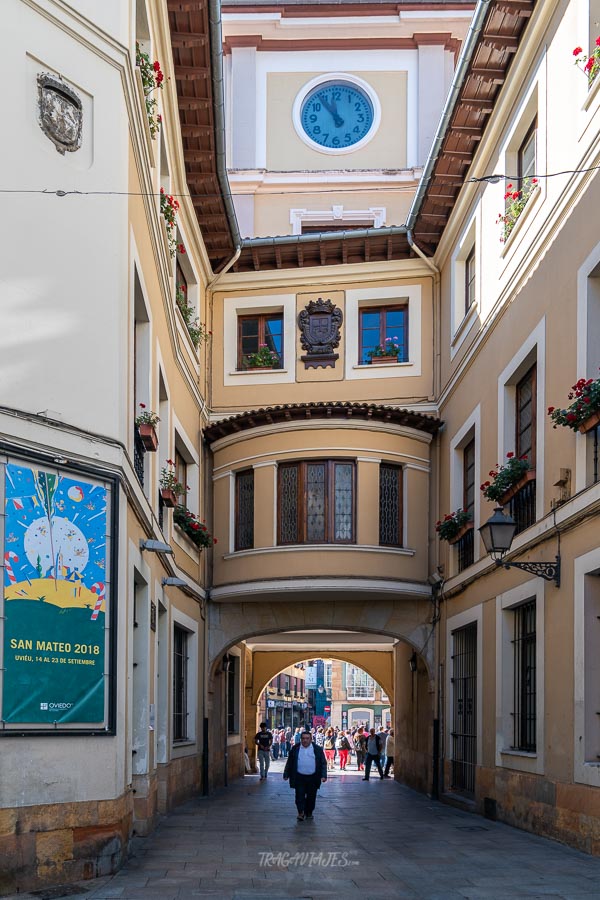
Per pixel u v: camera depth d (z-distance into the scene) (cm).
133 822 1184
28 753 830
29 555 855
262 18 2561
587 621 1076
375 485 1845
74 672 880
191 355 1812
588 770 1042
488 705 1469
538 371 1273
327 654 2916
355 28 2566
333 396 1986
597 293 1113
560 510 1151
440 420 1886
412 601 1919
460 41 2561
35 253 914
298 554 1814
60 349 920
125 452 986
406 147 2538
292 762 1438
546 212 1270
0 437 845
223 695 2127
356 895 822
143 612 1240
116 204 998
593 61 1100
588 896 813
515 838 1196
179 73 1486
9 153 904
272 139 2548
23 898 783
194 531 1703
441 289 1953
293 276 2025
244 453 1911
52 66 958
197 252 1884
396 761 2472
